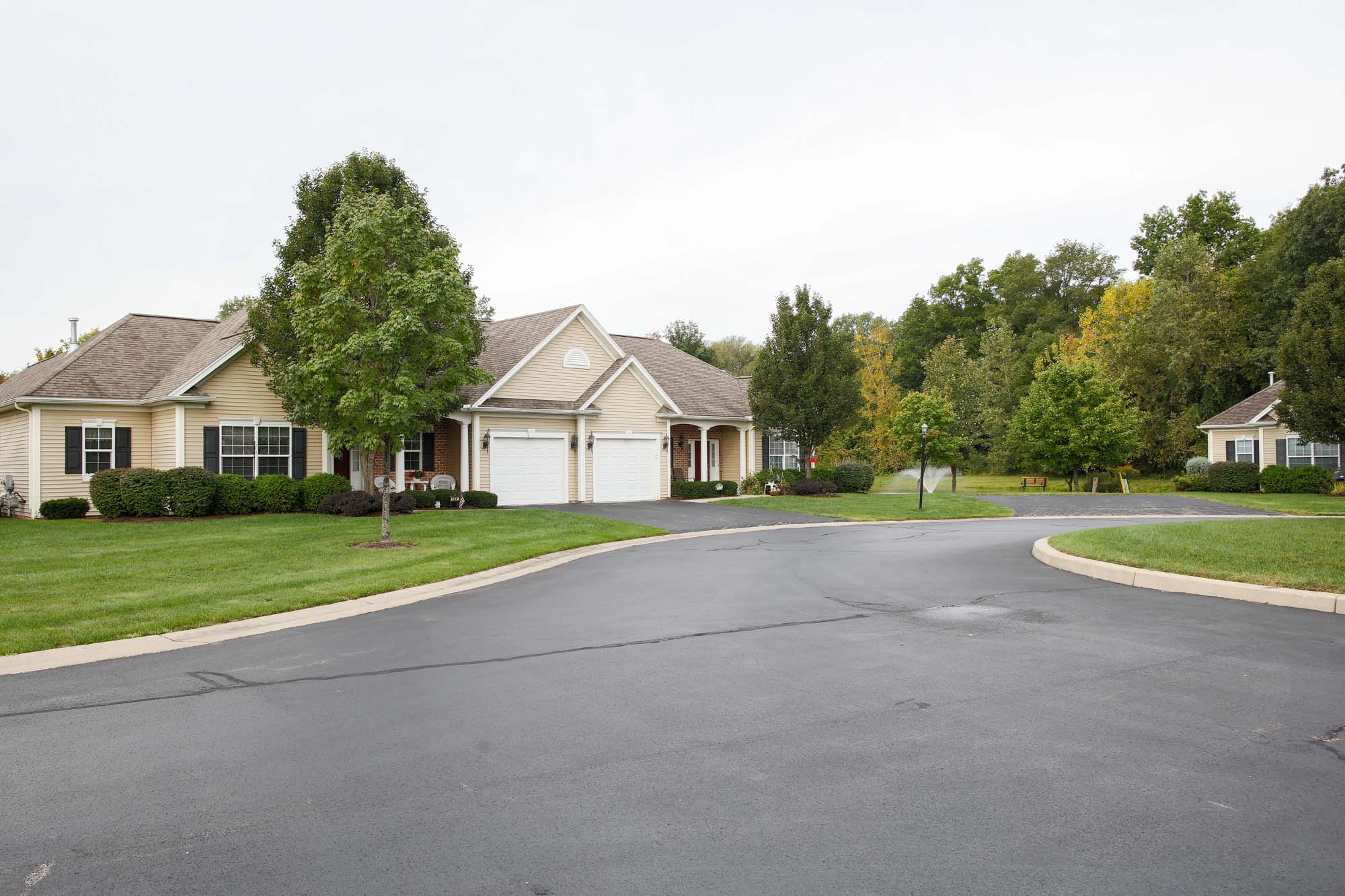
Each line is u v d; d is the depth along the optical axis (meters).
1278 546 12.66
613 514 23.86
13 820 4.14
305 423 21.25
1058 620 8.96
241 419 23.91
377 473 21.42
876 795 4.37
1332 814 4.08
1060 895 3.36
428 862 3.68
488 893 3.41
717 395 35.03
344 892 3.42
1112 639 8.02
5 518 22.78
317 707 6.05
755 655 7.47
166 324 27.94
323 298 15.95
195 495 20.89
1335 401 29.00
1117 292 59.00
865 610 9.65
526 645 8.00
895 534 20.25
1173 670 6.81
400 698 6.27
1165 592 10.78
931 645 7.84
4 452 25.52
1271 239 53.94
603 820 4.09
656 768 4.79
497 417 27.17
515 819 4.12
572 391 29.19
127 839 3.93
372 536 17.09
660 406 30.91
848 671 6.89
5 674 7.14
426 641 8.30
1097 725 5.45
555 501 28.44
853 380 31.22
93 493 20.94
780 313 31.16
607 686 6.53
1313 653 7.33
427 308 16.31
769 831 3.96
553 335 28.56
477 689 6.48
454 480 27.55
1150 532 15.15
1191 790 4.39
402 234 16.70
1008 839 3.86
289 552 14.73
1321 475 34.22
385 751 5.09
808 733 5.36
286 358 21.48
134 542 15.95
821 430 30.86
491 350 29.53
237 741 5.32
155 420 24.17
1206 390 50.78
